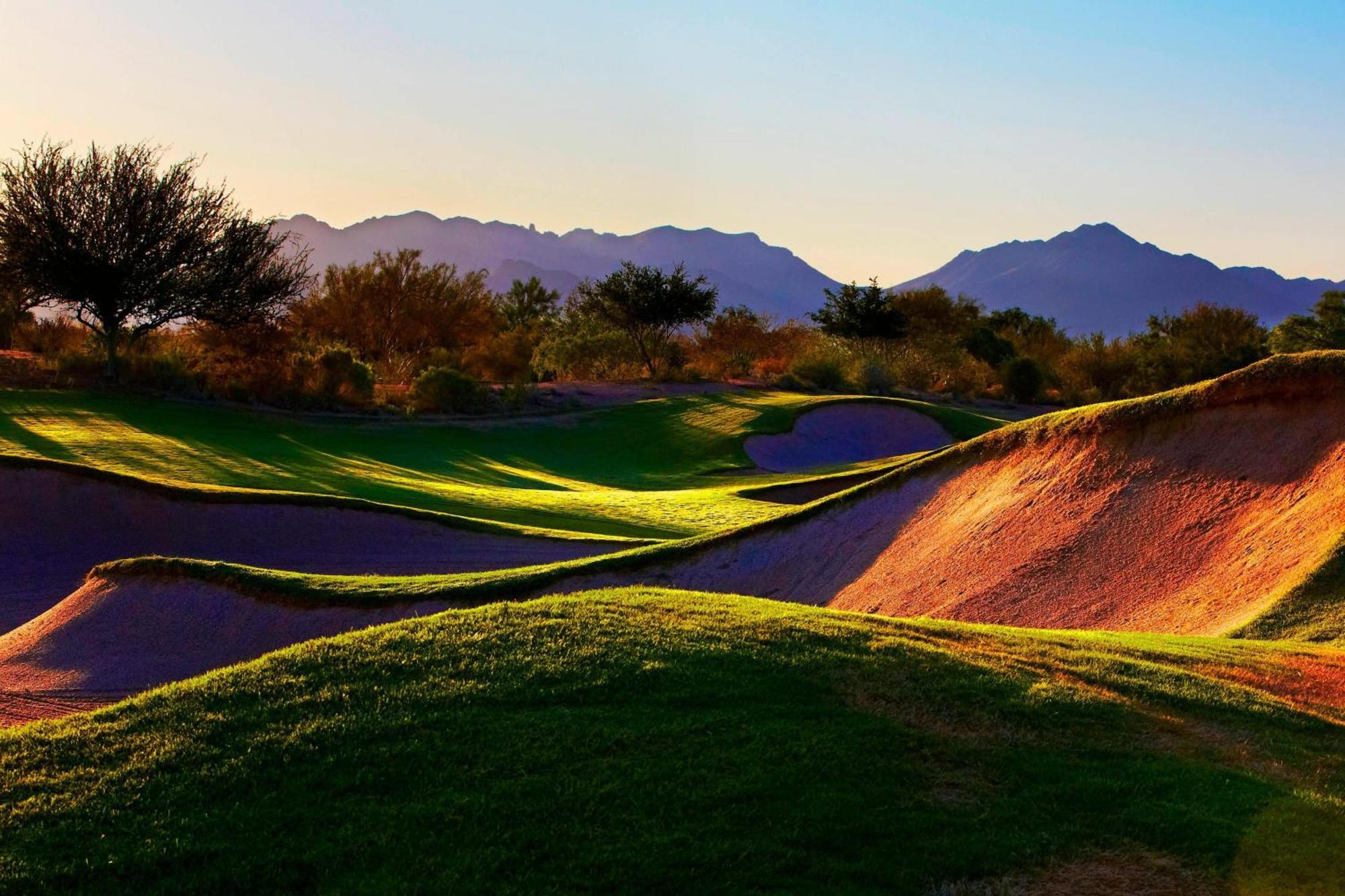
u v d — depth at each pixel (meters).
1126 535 19.03
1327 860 6.98
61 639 18.91
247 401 52.22
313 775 7.83
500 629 10.83
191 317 52.59
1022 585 18.75
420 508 32.47
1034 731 8.95
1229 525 18.06
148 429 41.81
